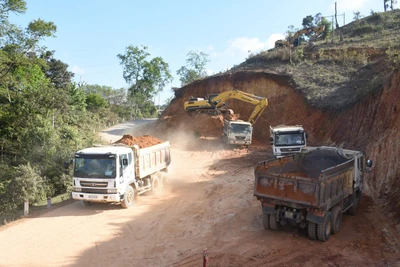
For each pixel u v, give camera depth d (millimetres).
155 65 67938
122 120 61500
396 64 22750
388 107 18875
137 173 14188
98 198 12688
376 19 55531
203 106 36031
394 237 9578
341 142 24734
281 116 35219
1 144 25891
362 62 35938
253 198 14391
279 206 9961
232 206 13320
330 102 29844
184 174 20391
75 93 43969
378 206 12227
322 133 28750
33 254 9141
